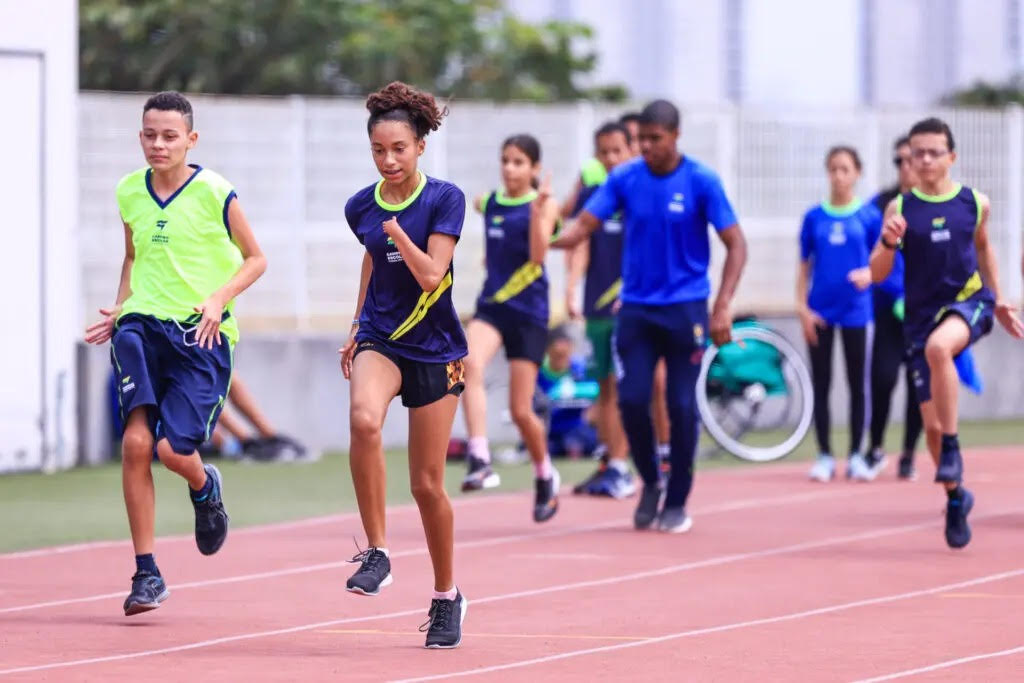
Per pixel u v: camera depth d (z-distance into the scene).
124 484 16.95
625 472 28.39
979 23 90.75
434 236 14.95
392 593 18.94
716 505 27.05
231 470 33.09
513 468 33.19
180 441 17.09
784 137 41.56
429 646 15.35
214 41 69.81
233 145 38.62
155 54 69.88
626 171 23.59
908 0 91.06
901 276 29.86
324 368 36.66
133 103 37.75
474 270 40.38
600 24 89.69
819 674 14.11
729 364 34.09
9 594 18.89
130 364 16.94
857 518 25.36
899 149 29.89
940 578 19.66
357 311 15.96
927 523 24.70
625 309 23.53
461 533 24.00
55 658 14.95
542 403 34.59
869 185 41.75
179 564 21.20
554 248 24.03
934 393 21.25
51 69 32.44
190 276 17.34
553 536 23.66
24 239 32.41
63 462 32.84
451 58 76.25
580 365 34.69
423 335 15.04
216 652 15.26
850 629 16.36
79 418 33.47
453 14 76.44
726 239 23.02
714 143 41.16
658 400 28.30
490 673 14.20
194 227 17.38
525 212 24.48
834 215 30.19
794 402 38.09
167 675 14.09
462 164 40.12
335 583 19.67
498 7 80.12
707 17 91.19
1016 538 23.02
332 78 72.62
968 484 29.56
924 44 91.38
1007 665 14.45
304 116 39.06
